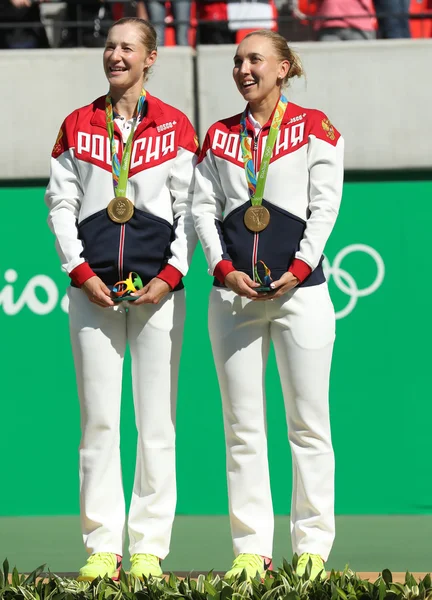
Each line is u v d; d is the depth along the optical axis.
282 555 19.20
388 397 23.80
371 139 23.84
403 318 23.80
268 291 14.09
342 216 23.94
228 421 14.80
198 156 15.06
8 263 24.05
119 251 14.53
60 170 14.95
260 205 14.41
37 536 21.48
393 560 18.56
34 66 24.14
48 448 24.02
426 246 23.84
